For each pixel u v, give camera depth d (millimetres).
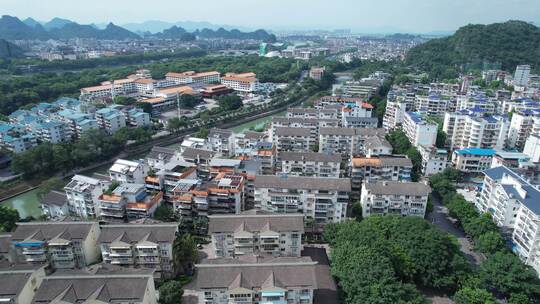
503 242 143625
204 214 161750
